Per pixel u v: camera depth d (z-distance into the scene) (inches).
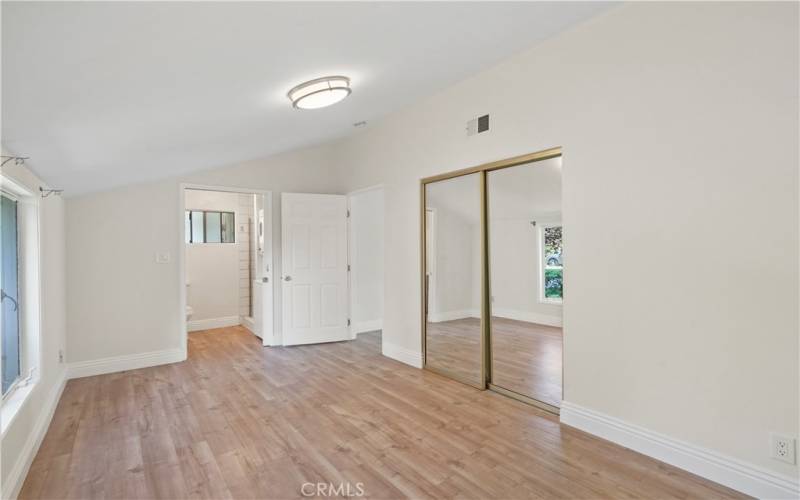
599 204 104.4
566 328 112.2
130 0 46.9
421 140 162.9
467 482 85.2
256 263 234.8
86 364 159.3
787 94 75.7
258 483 85.4
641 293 96.3
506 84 128.2
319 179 223.3
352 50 91.7
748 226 80.4
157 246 176.2
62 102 69.1
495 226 138.4
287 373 160.4
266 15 63.3
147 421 116.0
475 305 144.1
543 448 99.0
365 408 124.4
